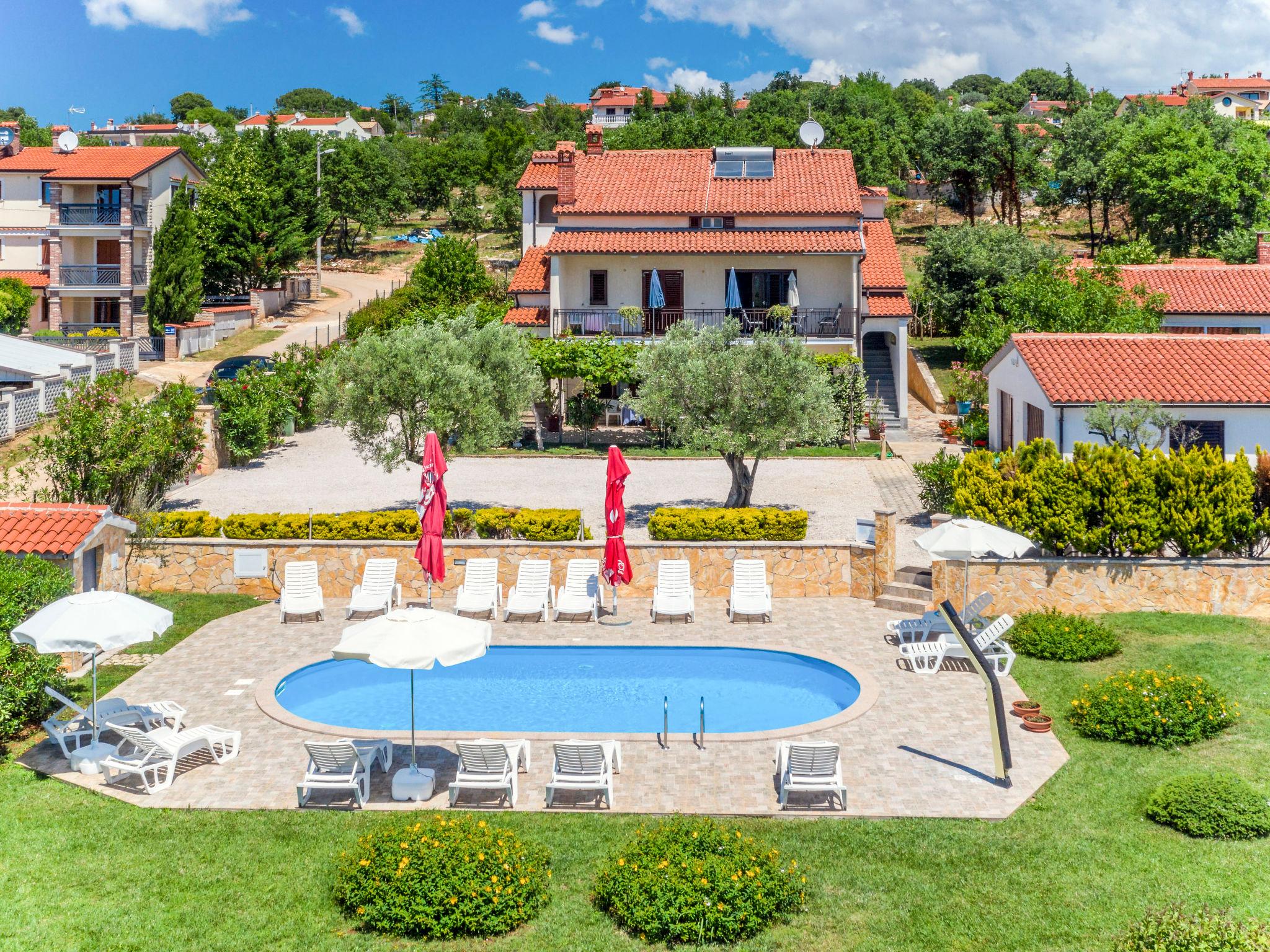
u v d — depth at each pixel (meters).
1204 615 20.50
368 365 25.91
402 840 11.80
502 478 32.97
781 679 19.23
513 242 85.88
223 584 23.66
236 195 59.03
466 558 23.45
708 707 17.94
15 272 57.28
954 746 15.54
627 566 22.23
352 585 23.61
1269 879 11.63
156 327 47.75
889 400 41.97
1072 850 12.44
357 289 71.19
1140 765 14.62
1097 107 102.38
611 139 105.25
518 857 11.80
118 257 54.56
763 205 40.84
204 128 149.62
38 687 16.41
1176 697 15.55
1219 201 63.59
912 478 32.62
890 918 11.21
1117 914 11.11
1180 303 38.19
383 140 126.69
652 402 26.83
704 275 40.84
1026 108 169.12
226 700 17.72
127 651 20.16
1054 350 27.84
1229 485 20.86
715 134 96.38
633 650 20.47
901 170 96.38
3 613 16.58
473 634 14.41
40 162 56.88
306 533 23.92
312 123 155.00
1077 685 17.53
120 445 24.56
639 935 11.05
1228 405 25.47
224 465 34.25
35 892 11.90
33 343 39.41
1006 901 11.46
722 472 34.00
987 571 21.11
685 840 11.92
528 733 16.31
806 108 117.50
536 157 48.44
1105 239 74.38
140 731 14.82
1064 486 21.47
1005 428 32.81
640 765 15.20
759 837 12.98
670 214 40.69
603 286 41.16
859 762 15.06
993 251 52.44
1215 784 13.02
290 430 38.84
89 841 13.05
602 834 13.15
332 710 17.88
